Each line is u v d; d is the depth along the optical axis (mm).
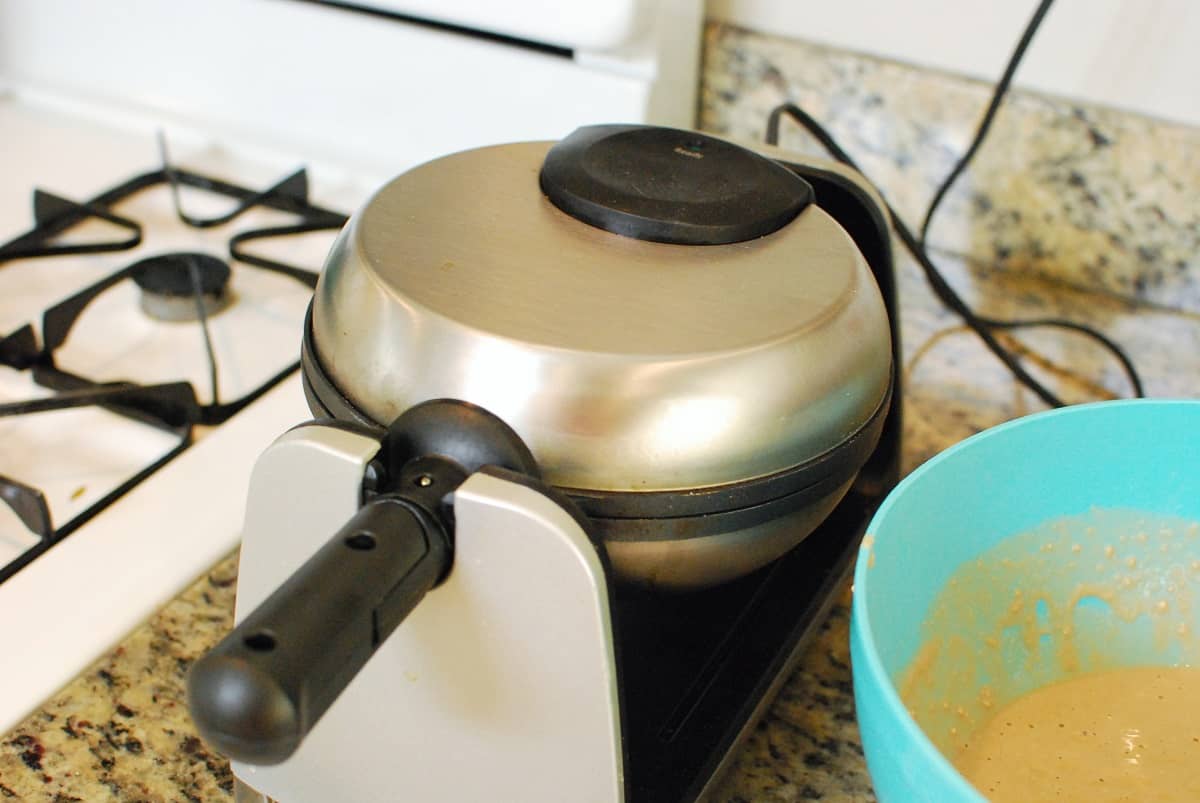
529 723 309
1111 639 405
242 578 327
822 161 461
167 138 776
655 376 310
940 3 625
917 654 359
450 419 298
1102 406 380
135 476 490
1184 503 392
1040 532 392
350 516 298
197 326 606
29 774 382
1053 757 370
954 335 635
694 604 412
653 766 351
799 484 333
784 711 424
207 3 735
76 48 797
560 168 388
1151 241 633
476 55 672
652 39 621
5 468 505
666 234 359
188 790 383
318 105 738
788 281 351
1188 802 355
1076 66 616
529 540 281
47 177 729
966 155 626
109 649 424
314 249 675
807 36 666
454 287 334
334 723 333
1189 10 579
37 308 613
